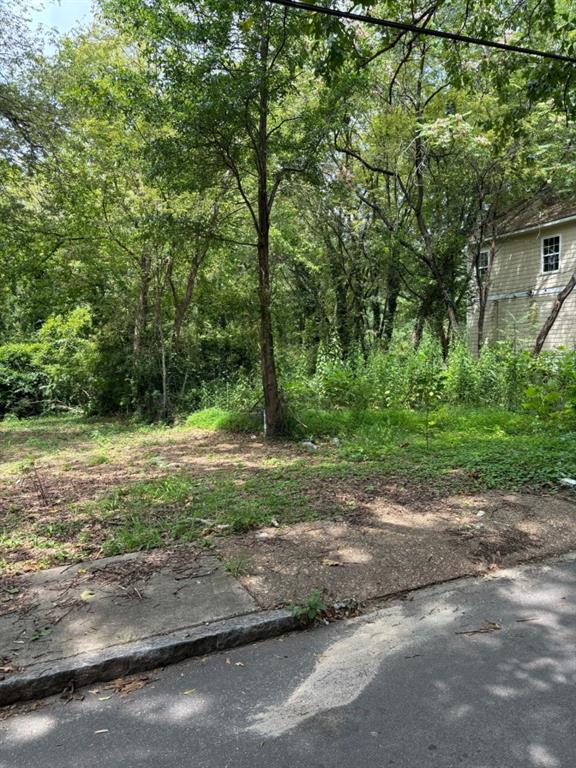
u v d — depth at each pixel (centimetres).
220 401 1443
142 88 915
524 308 1931
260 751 234
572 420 900
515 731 241
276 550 431
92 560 425
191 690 279
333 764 225
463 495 571
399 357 1410
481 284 1798
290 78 880
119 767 227
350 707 261
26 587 378
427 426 934
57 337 1738
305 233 1728
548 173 1443
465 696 266
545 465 661
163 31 826
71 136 1253
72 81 1188
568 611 348
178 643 305
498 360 1347
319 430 1032
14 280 1614
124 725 254
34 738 247
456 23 984
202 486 646
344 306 1744
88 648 302
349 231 1703
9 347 1928
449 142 1368
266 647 319
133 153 1205
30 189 1390
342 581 382
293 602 350
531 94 680
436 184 1605
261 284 1016
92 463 861
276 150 951
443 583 391
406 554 424
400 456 778
